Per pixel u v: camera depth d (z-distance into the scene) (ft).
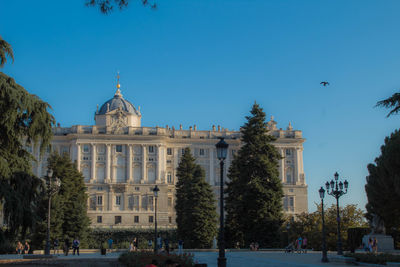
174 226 403.75
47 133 131.03
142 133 448.65
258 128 248.93
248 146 245.24
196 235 281.33
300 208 456.04
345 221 237.25
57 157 281.13
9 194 122.62
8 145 125.90
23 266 114.93
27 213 128.36
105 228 368.48
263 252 196.44
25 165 130.11
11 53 124.26
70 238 271.90
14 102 120.26
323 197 143.02
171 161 458.91
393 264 112.06
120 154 442.50
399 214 183.11
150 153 447.01
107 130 443.32
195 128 482.69
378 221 186.50
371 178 187.62
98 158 440.04
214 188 456.86
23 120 128.26
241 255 169.68
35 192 132.16
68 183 276.62
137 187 435.53
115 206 430.20
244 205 232.53
